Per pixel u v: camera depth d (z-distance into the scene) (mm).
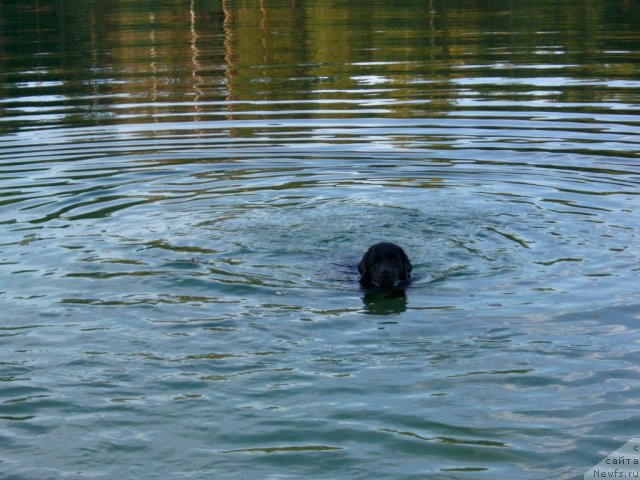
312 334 15156
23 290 17125
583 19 58281
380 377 13492
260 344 14727
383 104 34844
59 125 32406
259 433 11938
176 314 16000
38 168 26688
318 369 13797
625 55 43719
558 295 16719
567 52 45344
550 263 18453
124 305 16391
